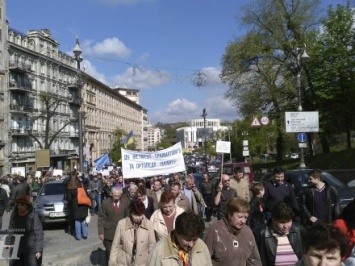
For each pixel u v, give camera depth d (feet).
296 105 135.44
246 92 136.46
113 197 28.37
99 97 353.51
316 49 125.18
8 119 196.34
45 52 235.61
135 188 29.25
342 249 8.98
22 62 209.15
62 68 258.57
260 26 133.69
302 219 25.21
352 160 106.73
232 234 15.90
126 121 464.24
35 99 221.66
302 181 40.75
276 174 26.14
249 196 37.24
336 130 129.08
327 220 23.80
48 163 109.19
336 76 122.83
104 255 38.14
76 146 281.33
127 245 19.97
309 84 130.41
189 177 36.86
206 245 14.40
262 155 260.62
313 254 8.93
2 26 193.57
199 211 38.96
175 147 47.75
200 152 369.71
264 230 16.22
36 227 23.26
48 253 37.24
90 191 72.28
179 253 13.19
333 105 124.36
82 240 44.16
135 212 19.79
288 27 130.82
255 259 16.01
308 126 82.53
